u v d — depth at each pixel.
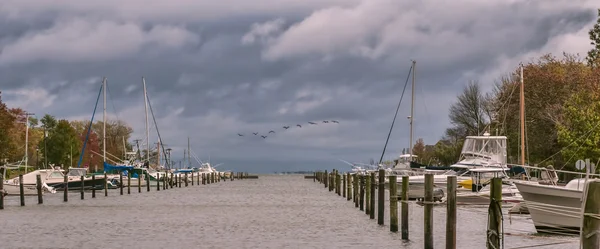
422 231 40.09
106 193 75.50
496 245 23.70
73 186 78.06
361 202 55.12
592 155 68.50
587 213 17.81
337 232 40.16
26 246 34.84
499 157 76.12
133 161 110.00
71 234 39.62
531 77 94.00
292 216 50.97
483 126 121.69
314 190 99.06
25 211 54.53
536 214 34.34
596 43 98.06
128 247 34.59
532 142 89.25
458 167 73.56
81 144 154.88
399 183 63.38
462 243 35.47
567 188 34.16
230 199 73.56
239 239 37.62
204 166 153.50
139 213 53.69
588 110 70.12
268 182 149.25
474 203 56.88
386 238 37.00
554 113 88.56
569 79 92.94
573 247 32.53
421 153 134.38
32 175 77.38
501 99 98.25
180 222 46.66
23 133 130.38
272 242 36.38
